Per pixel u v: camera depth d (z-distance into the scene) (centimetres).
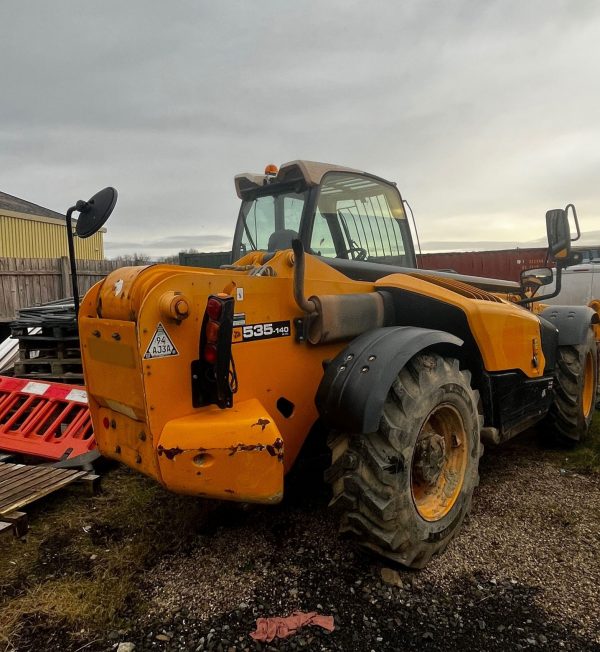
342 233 368
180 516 307
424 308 315
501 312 325
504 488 352
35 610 230
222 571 257
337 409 242
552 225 410
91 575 256
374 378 240
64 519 313
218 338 224
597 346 526
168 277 229
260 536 288
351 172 375
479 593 239
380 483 239
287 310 272
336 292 296
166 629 219
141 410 230
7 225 1727
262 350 261
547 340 394
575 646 207
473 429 288
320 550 274
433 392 258
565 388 420
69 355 466
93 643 212
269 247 360
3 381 455
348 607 230
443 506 272
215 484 223
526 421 362
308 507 319
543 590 242
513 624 220
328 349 293
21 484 331
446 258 1541
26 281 1005
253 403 250
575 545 279
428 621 221
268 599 236
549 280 501
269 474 227
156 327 223
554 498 336
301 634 214
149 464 238
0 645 211
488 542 283
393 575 251
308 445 311
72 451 381
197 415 234
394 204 422
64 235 1988
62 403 425
